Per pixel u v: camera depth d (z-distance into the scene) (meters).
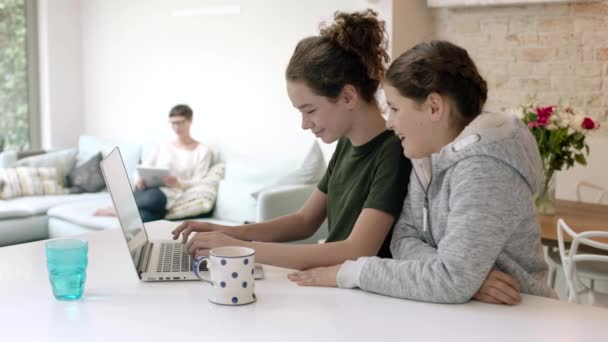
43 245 1.89
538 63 4.19
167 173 4.64
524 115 3.37
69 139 6.30
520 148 1.37
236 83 5.16
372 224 1.61
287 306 1.36
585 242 2.63
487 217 1.34
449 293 1.36
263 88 4.99
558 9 4.08
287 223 1.96
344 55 1.65
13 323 1.25
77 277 1.39
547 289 1.49
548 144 3.24
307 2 4.66
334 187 1.85
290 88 1.67
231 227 1.91
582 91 4.06
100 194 5.45
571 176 4.05
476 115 1.45
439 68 1.40
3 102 6.01
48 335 1.19
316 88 1.64
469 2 4.20
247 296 1.37
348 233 1.76
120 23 5.93
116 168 1.70
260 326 1.24
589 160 4.00
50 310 1.33
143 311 1.32
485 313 1.33
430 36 4.59
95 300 1.40
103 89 6.14
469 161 1.38
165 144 5.15
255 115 5.07
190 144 5.10
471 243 1.35
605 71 3.98
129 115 5.96
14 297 1.41
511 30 4.25
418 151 1.46
